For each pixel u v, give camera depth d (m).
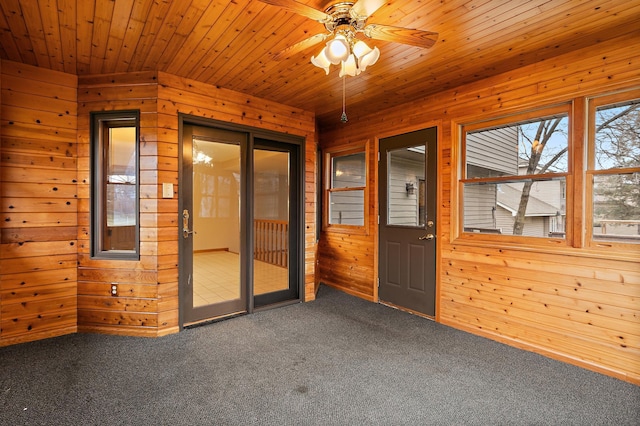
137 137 3.00
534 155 2.85
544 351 2.63
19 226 2.82
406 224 3.77
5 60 2.73
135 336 2.97
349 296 4.32
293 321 3.38
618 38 2.30
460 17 2.06
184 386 2.14
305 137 4.08
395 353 2.65
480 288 3.05
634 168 2.25
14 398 1.99
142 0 1.92
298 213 4.08
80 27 2.22
